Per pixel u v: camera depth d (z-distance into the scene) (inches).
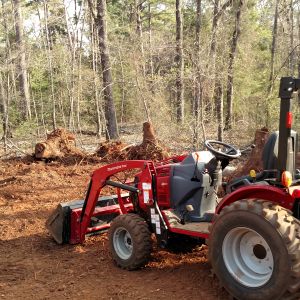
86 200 245.1
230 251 165.8
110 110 781.3
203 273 197.6
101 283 196.7
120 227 211.8
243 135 671.1
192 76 598.2
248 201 158.9
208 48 613.6
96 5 815.7
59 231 253.9
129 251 212.7
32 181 423.8
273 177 172.1
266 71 883.4
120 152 527.2
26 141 775.1
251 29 904.9
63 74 947.3
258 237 159.3
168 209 211.5
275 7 957.8
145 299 176.6
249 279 160.2
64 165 506.3
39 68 990.4
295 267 144.8
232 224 160.9
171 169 212.8
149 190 210.5
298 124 350.6
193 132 587.5
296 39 910.4
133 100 920.9
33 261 231.6
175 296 177.5
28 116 944.9
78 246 248.8
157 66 887.7
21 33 964.6
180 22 951.0
